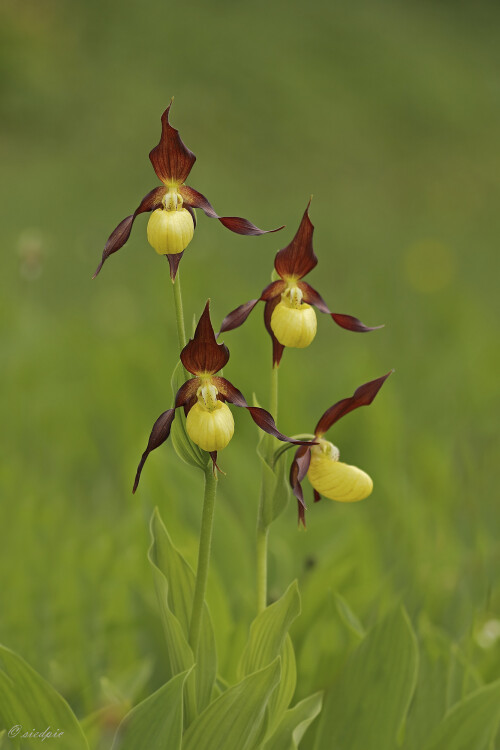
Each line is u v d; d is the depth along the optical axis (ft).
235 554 5.65
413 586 5.53
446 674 5.25
